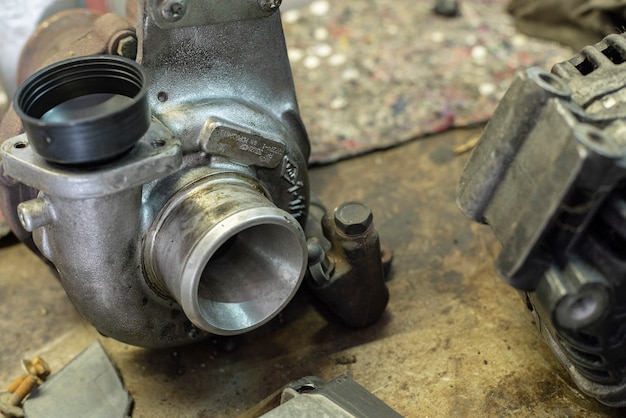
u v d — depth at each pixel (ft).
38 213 2.80
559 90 2.41
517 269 2.46
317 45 5.75
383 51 5.64
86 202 2.74
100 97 2.89
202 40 3.07
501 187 2.58
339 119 5.02
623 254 2.40
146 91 2.60
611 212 2.39
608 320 2.60
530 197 2.41
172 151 2.73
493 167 2.57
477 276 3.93
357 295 3.54
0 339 3.91
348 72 5.44
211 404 3.47
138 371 3.64
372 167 4.70
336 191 4.55
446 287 3.90
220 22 3.03
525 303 3.40
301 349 3.68
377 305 3.64
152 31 2.94
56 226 2.85
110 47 3.26
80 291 3.05
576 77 2.75
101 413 3.42
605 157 2.17
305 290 3.97
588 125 2.35
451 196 4.44
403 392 3.37
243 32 3.15
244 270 3.21
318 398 2.79
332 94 5.24
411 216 4.35
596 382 2.97
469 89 5.17
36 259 4.35
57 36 4.17
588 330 2.62
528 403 3.26
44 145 2.49
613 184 2.28
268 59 3.29
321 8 6.19
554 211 2.30
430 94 5.16
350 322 3.67
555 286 2.43
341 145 4.81
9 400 3.43
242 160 3.17
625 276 2.41
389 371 3.49
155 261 2.97
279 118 3.44
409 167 4.67
